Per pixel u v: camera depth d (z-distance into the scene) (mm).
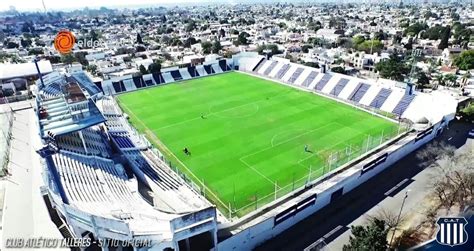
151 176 50594
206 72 120875
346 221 44281
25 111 84438
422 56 142125
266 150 62594
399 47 160000
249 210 45156
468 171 47344
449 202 44500
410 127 68562
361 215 45219
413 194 49250
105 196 41281
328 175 50719
